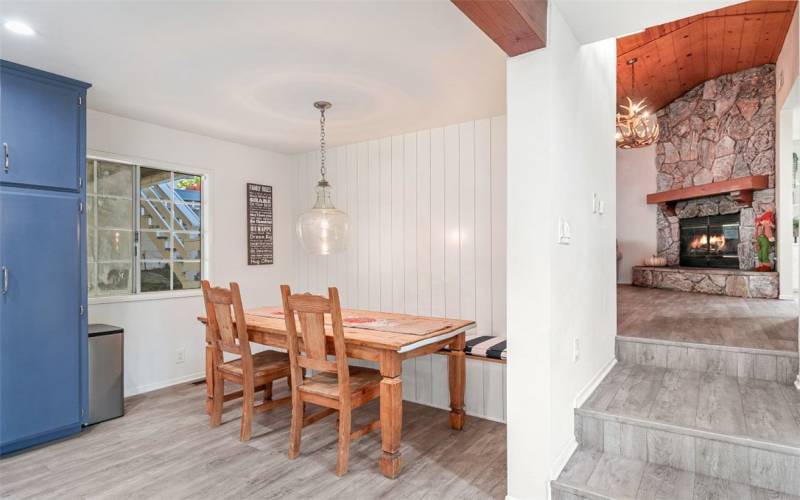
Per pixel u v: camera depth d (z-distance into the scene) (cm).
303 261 536
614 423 225
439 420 339
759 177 598
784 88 517
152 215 418
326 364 262
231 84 314
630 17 215
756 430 202
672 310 464
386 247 466
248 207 490
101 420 331
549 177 200
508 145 211
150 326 409
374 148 473
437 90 329
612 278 320
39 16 221
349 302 496
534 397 205
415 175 445
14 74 278
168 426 325
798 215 632
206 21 228
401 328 304
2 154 273
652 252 793
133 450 285
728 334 331
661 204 780
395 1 211
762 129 622
